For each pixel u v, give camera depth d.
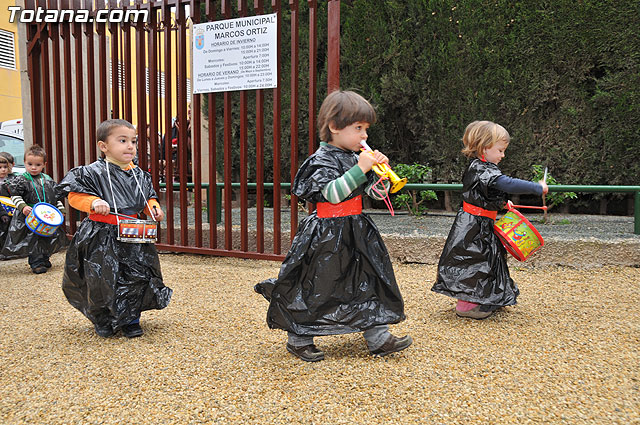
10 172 5.53
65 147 6.51
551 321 3.39
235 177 9.38
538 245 3.45
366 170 2.49
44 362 2.75
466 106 7.33
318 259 2.62
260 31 4.95
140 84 5.56
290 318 2.67
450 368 2.60
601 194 7.57
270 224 6.46
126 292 3.11
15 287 4.52
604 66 6.91
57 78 6.02
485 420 2.06
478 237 3.43
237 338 3.12
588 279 4.49
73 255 3.12
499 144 3.43
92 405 2.24
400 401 2.23
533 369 2.57
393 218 7.04
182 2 5.26
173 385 2.43
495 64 7.14
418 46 7.57
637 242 4.79
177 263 5.36
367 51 7.78
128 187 3.21
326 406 2.19
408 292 4.17
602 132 6.98
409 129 8.07
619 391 2.31
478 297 3.37
